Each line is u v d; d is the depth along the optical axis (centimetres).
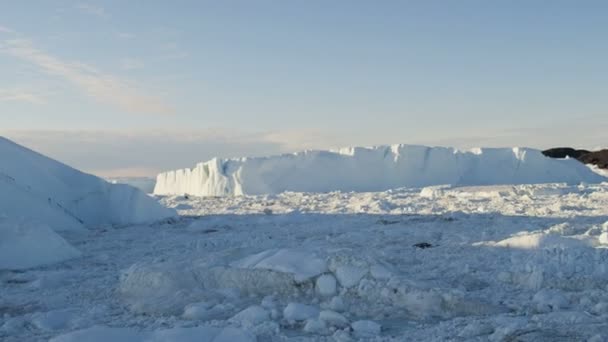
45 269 1006
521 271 755
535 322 521
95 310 663
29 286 839
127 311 661
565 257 785
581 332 478
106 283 830
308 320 554
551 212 1684
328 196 3225
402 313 611
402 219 1628
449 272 818
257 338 514
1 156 1788
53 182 1867
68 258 1111
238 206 2644
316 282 681
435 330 536
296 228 1520
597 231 1076
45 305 709
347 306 633
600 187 2838
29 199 1650
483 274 797
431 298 621
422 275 797
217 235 1433
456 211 1839
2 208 1568
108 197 1964
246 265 746
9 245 1041
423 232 1290
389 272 672
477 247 1021
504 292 696
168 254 1129
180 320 595
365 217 1780
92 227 1819
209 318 604
